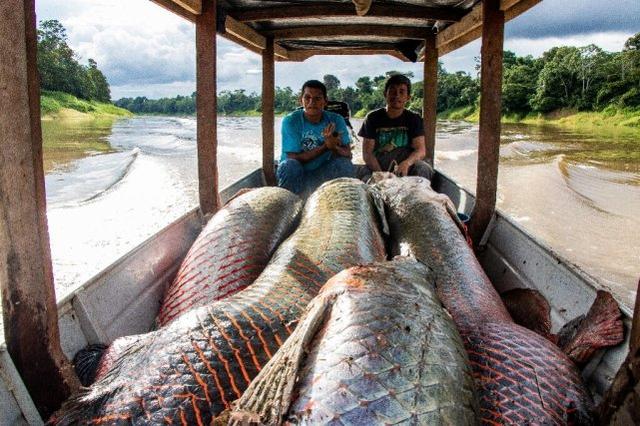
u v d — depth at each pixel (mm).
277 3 6586
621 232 13234
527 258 4586
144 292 4062
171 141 35750
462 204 6633
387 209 5309
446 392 1902
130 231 12062
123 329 3637
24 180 2434
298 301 2998
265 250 4309
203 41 5805
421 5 6730
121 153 27609
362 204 4758
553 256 4117
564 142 36969
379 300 2285
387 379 1882
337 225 4246
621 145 34656
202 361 2432
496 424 2393
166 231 4691
